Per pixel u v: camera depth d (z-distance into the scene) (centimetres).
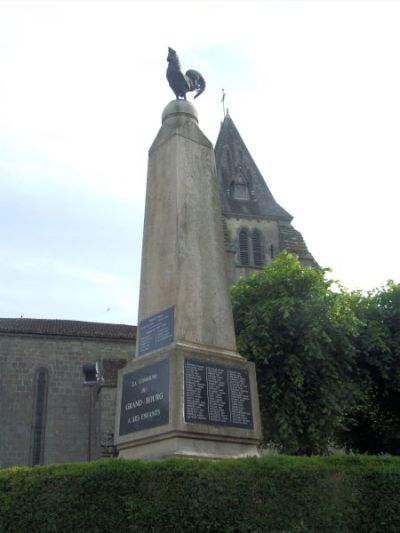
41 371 3300
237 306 1952
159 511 578
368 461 675
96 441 3006
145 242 894
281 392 1738
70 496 601
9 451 3081
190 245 848
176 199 862
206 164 931
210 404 750
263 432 1759
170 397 726
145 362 788
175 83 988
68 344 3394
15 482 640
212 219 897
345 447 2264
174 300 805
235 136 5641
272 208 5091
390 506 639
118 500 590
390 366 2038
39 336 3353
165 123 950
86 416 3234
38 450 3119
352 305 2161
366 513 633
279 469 616
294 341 1823
